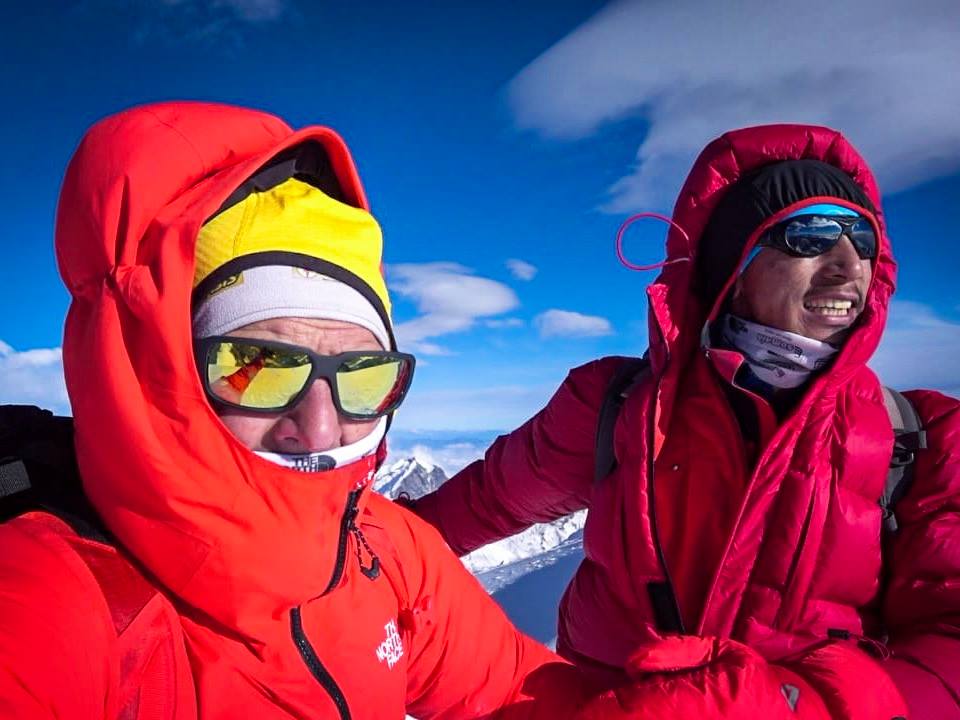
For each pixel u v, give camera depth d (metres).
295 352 0.42
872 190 0.72
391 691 0.48
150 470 0.36
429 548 0.58
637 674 0.52
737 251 0.70
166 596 0.38
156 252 0.37
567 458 0.82
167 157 0.39
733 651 0.52
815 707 0.48
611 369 0.79
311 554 0.40
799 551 0.63
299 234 0.43
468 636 0.57
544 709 0.56
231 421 0.42
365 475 0.48
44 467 0.38
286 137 0.45
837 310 0.65
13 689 0.26
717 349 0.70
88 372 0.36
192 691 0.37
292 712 0.41
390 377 0.48
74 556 0.34
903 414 0.67
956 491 0.62
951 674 0.55
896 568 0.64
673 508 0.69
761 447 0.67
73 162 0.39
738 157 0.73
